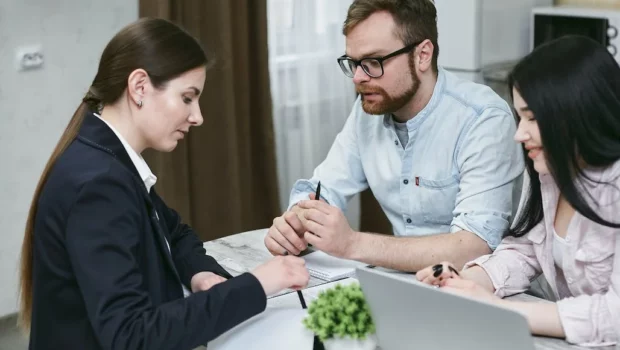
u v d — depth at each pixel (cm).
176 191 349
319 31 388
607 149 146
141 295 145
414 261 190
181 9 339
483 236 195
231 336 156
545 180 167
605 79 145
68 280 149
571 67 145
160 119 155
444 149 211
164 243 160
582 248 159
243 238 222
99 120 155
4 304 339
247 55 361
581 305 151
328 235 188
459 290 157
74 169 148
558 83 145
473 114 207
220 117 357
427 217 219
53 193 148
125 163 154
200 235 366
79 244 144
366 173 229
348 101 405
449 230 218
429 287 132
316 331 149
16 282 340
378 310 145
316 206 193
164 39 154
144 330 141
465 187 204
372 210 411
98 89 157
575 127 146
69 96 339
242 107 365
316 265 196
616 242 152
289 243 199
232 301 151
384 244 191
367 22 201
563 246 163
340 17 391
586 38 149
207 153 359
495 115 206
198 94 159
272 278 156
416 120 212
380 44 200
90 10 337
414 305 136
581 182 150
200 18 344
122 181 148
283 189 398
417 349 141
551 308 152
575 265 162
